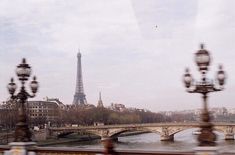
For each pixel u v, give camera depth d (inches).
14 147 945.5
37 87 985.5
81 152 872.9
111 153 802.8
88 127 6087.6
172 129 5610.2
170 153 765.9
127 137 7529.5
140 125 5753.0
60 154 902.4
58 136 6215.6
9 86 966.4
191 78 769.6
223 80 756.0
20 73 952.3
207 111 740.0
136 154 792.3
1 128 6501.0
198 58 751.1
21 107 964.0
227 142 4333.2
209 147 719.1
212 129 732.0
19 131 951.0
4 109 6865.2
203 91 748.6
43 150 927.0
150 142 5201.8
